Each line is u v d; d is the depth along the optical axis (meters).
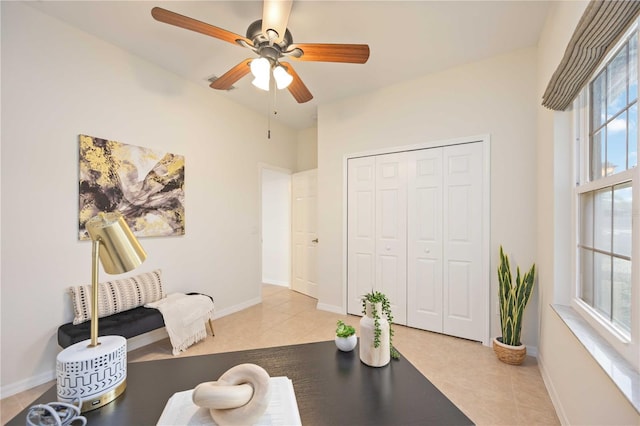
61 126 2.22
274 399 0.92
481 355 2.50
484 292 2.73
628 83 1.22
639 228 1.04
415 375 1.09
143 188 2.75
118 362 0.95
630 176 1.12
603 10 1.09
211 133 3.45
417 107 3.10
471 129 2.80
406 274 3.18
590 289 1.60
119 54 2.58
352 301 3.56
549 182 2.04
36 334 2.09
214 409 0.80
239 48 2.59
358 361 1.20
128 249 0.93
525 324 2.52
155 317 2.42
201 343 2.78
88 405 0.87
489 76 2.72
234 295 3.74
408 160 3.17
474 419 1.71
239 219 3.83
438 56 2.69
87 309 2.22
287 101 3.75
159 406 0.91
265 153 4.28
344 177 3.60
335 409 0.89
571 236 1.80
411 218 3.15
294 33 2.32
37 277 2.10
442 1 1.98
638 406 0.87
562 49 1.74
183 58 2.75
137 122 2.71
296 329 3.13
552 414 1.75
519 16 2.13
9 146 1.98
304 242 4.62
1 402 1.90
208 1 2.02
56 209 2.19
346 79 3.12
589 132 1.67
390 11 2.08
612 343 1.25
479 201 2.77
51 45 2.17
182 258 3.11
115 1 2.02
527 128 2.55
